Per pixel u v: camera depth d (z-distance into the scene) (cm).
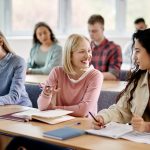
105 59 425
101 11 659
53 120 231
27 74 464
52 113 241
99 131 203
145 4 632
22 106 286
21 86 314
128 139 190
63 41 642
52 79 274
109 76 411
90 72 271
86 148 176
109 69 420
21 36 641
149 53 214
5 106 286
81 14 670
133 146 179
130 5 642
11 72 318
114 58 421
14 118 239
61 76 274
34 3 656
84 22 668
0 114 253
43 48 491
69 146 182
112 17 654
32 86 368
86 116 261
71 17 675
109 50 424
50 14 668
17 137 198
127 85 238
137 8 638
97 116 227
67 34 673
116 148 176
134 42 223
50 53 473
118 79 421
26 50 622
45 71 463
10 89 312
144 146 179
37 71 468
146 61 216
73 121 233
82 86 269
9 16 637
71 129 205
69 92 271
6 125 222
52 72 278
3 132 212
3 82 320
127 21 647
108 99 326
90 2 662
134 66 234
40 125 223
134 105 230
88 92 265
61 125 223
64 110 253
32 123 228
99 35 427
